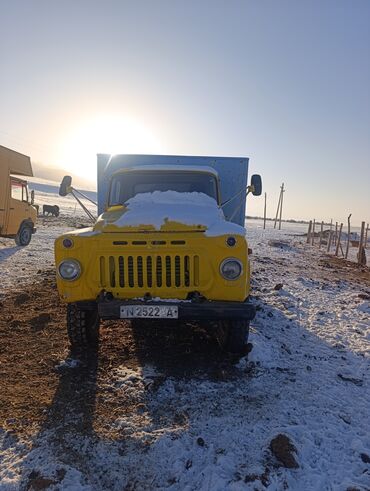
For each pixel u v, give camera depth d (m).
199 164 6.69
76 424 3.09
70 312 4.39
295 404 3.50
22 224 14.67
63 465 2.60
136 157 6.64
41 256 12.35
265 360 4.39
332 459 2.76
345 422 3.25
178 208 4.70
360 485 2.49
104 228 4.04
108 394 3.58
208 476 2.54
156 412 3.31
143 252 3.88
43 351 4.53
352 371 4.34
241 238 3.87
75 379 3.86
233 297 3.89
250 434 3.02
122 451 2.79
